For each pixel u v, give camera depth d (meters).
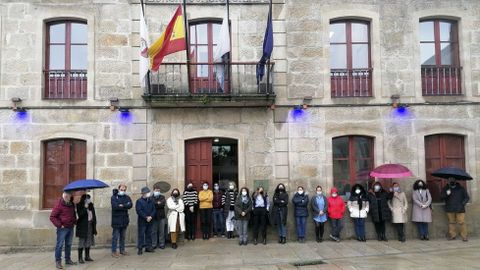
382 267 9.08
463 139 13.00
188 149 12.77
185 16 11.62
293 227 12.38
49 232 12.02
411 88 12.85
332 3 12.93
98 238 12.12
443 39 13.20
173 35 11.39
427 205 12.08
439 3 13.04
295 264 9.59
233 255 10.60
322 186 12.54
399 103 12.72
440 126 12.79
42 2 12.47
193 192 12.25
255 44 12.77
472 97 12.90
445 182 12.88
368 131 12.70
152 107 12.52
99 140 12.37
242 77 12.55
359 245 11.67
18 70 12.32
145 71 11.48
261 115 12.67
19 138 12.20
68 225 9.76
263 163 12.57
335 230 12.21
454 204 12.16
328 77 12.77
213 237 12.59
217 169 13.12
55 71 12.54
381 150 12.67
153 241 11.36
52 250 11.92
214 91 12.62
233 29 12.73
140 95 12.52
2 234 11.95
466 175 11.76
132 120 12.48
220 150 13.18
